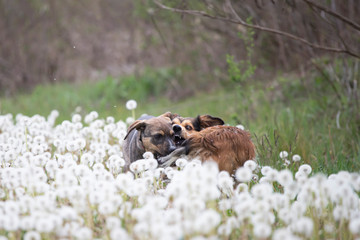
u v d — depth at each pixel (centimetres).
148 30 2427
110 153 961
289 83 1653
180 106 2048
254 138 1115
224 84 2131
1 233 593
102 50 2856
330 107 1352
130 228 555
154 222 532
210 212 508
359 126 1181
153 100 2352
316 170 866
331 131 1155
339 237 565
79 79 2747
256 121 1443
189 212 539
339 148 1044
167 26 2203
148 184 687
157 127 924
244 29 1689
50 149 1024
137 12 2194
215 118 973
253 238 537
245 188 638
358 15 1446
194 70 2300
